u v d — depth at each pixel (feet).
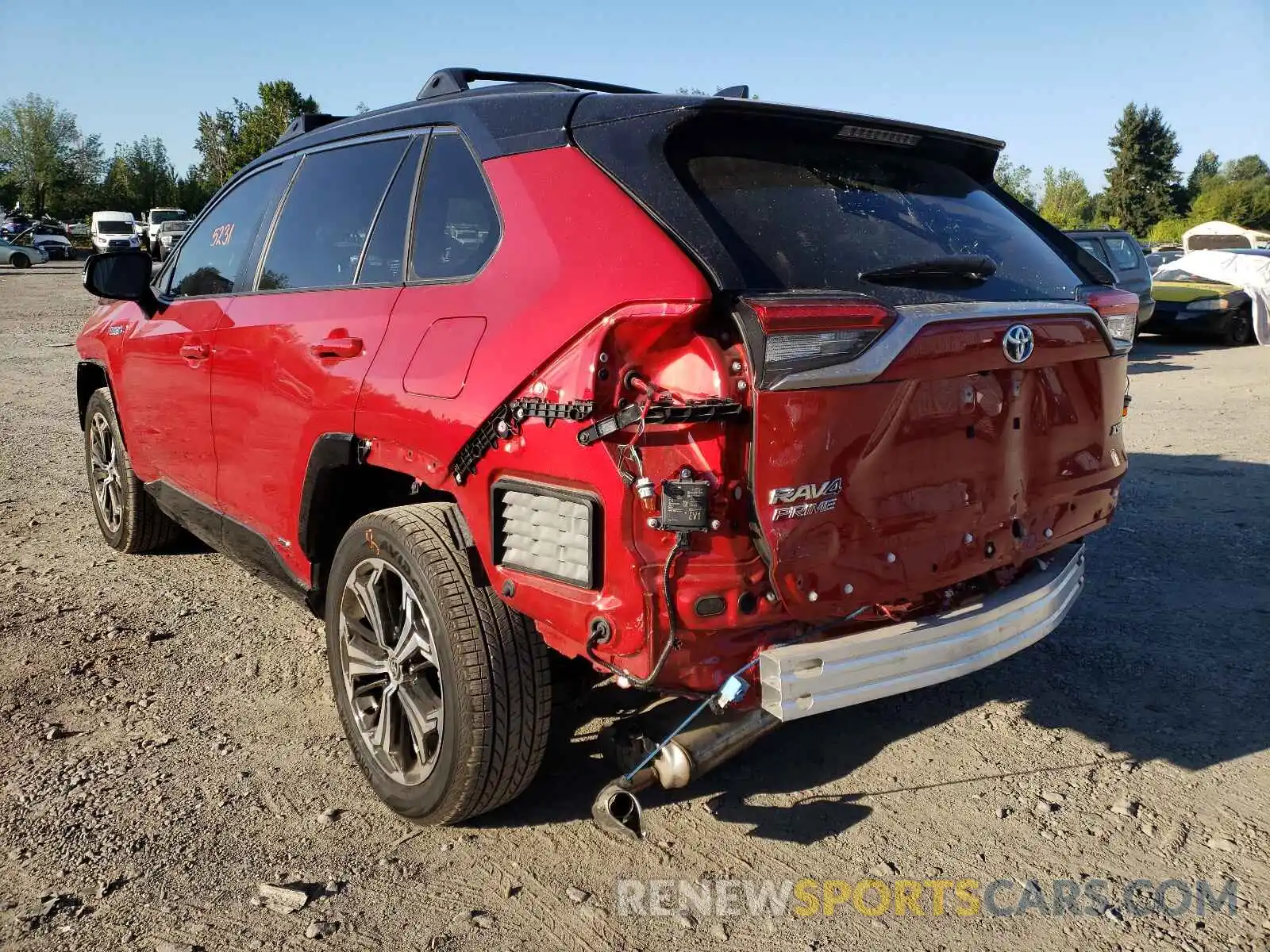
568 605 7.89
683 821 9.98
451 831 9.75
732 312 7.38
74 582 16.55
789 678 7.71
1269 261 58.80
